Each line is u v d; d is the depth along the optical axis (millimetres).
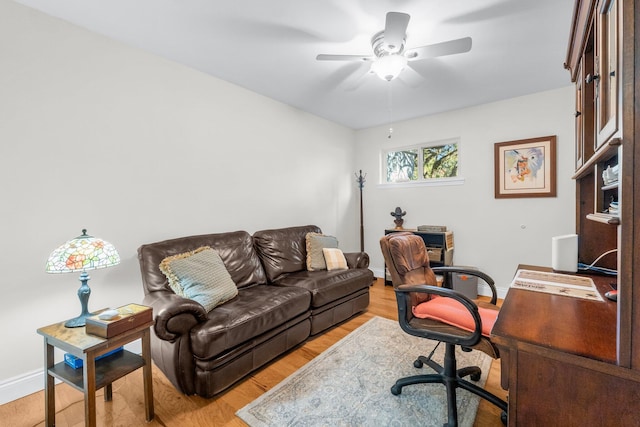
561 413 848
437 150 4113
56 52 1935
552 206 3258
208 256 2338
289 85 3049
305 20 1958
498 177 3549
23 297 1822
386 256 1845
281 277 2973
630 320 745
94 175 2117
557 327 1012
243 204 3182
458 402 1710
